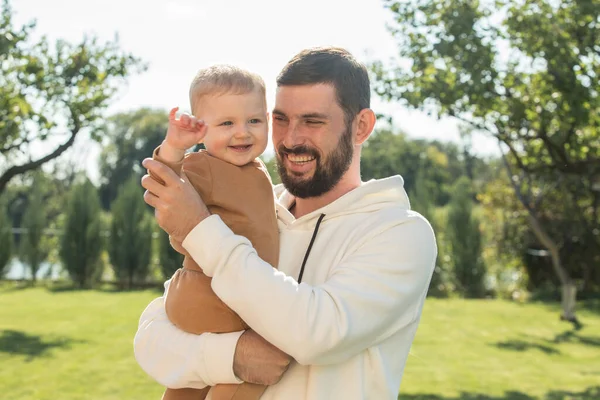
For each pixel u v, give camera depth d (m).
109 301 17.36
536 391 8.66
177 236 2.07
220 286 2.01
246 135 2.26
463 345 12.06
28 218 22.09
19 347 10.85
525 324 14.93
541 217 20.86
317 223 2.28
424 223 2.23
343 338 1.99
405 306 2.15
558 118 10.72
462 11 9.63
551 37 9.69
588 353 11.57
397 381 2.24
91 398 7.89
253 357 2.06
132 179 21.88
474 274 21.16
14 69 11.48
